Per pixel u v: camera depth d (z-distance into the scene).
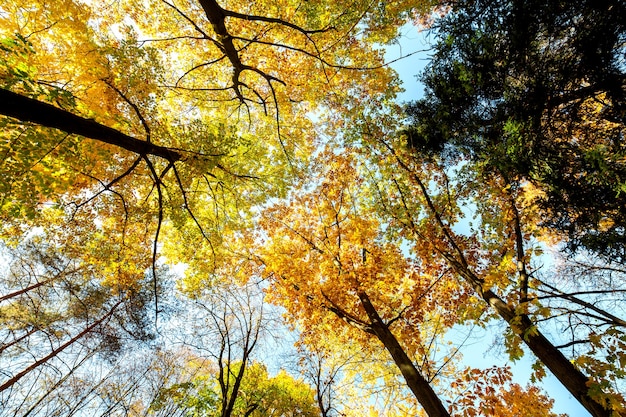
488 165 6.66
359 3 8.69
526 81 4.83
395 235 9.53
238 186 10.03
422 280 9.33
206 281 10.16
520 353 5.20
